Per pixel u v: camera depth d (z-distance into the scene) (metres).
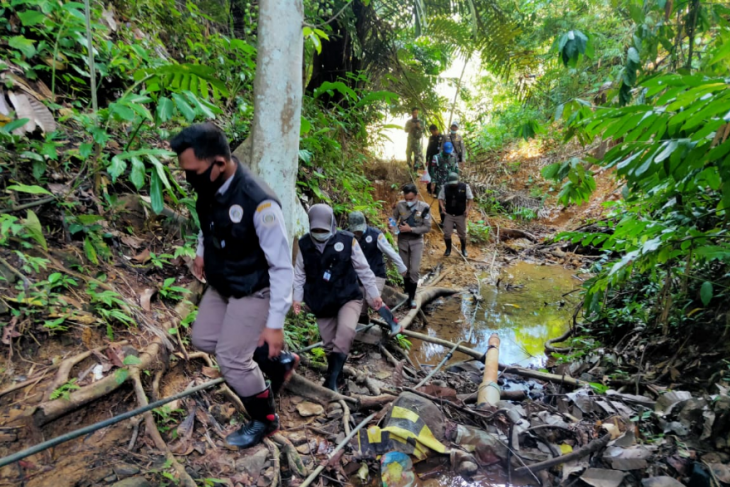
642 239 3.86
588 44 2.86
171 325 2.82
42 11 3.11
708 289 3.32
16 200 2.67
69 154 3.04
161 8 5.07
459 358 4.57
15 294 2.30
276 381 2.53
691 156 2.19
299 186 5.41
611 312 4.80
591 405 3.23
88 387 2.11
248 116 4.72
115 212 3.21
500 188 12.05
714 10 3.04
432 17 6.57
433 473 2.57
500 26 5.74
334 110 6.92
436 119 9.23
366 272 3.31
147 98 2.65
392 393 3.41
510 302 6.35
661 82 2.16
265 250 1.94
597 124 2.39
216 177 1.86
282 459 2.44
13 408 1.97
